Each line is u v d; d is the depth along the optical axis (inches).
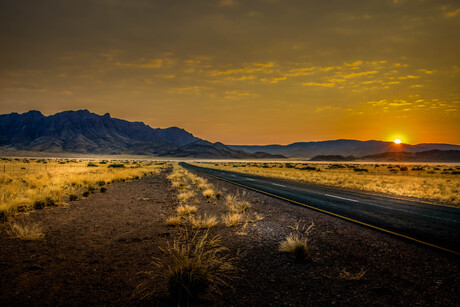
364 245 220.8
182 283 130.0
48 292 130.2
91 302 122.3
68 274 153.3
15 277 145.3
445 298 131.1
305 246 191.6
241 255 196.2
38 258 177.0
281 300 129.3
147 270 163.0
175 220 287.7
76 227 266.7
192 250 203.8
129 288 138.6
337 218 331.3
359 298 131.5
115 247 207.9
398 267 172.9
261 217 332.2
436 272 164.4
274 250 208.4
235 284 147.3
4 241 211.9
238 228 281.1
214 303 125.4
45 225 270.2
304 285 146.5
